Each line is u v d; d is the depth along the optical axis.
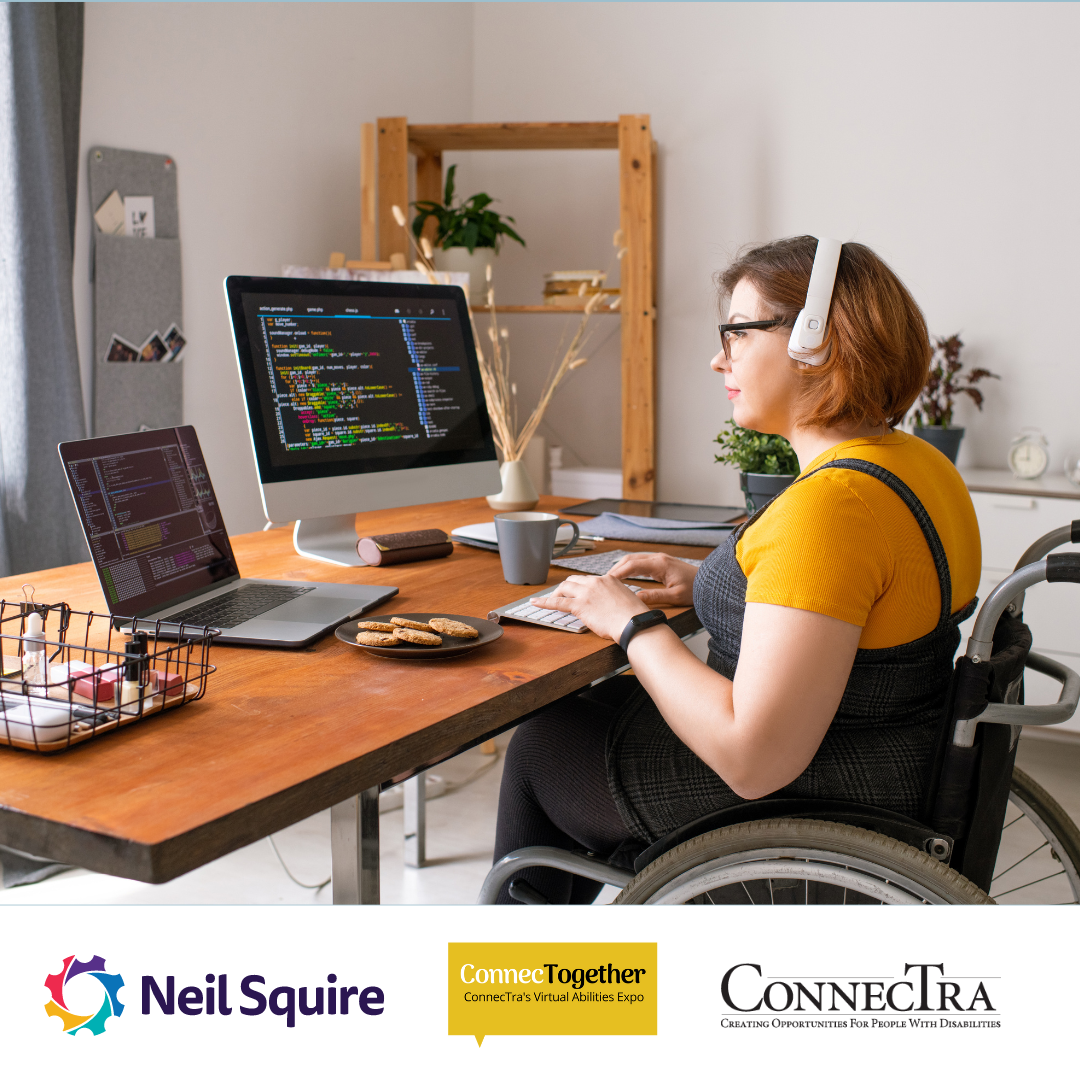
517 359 3.91
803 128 3.33
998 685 1.01
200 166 2.77
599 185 3.71
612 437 3.81
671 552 1.70
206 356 2.84
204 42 2.75
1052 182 3.00
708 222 3.52
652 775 1.14
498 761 2.67
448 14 3.71
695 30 3.47
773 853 0.98
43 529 2.24
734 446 1.99
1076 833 1.27
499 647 1.16
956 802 1.02
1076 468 2.77
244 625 1.19
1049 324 3.04
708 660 1.19
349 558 1.61
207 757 0.83
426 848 2.17
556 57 3.71
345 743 0.87
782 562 0.94
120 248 2.53
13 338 2.17
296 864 2.10
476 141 3.41
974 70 3.06
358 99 3.34
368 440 1.61
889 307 1.03
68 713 0.84
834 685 0.93
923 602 0.99
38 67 2.15
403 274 2.95
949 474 1.10
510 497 2.05
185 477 1.37
